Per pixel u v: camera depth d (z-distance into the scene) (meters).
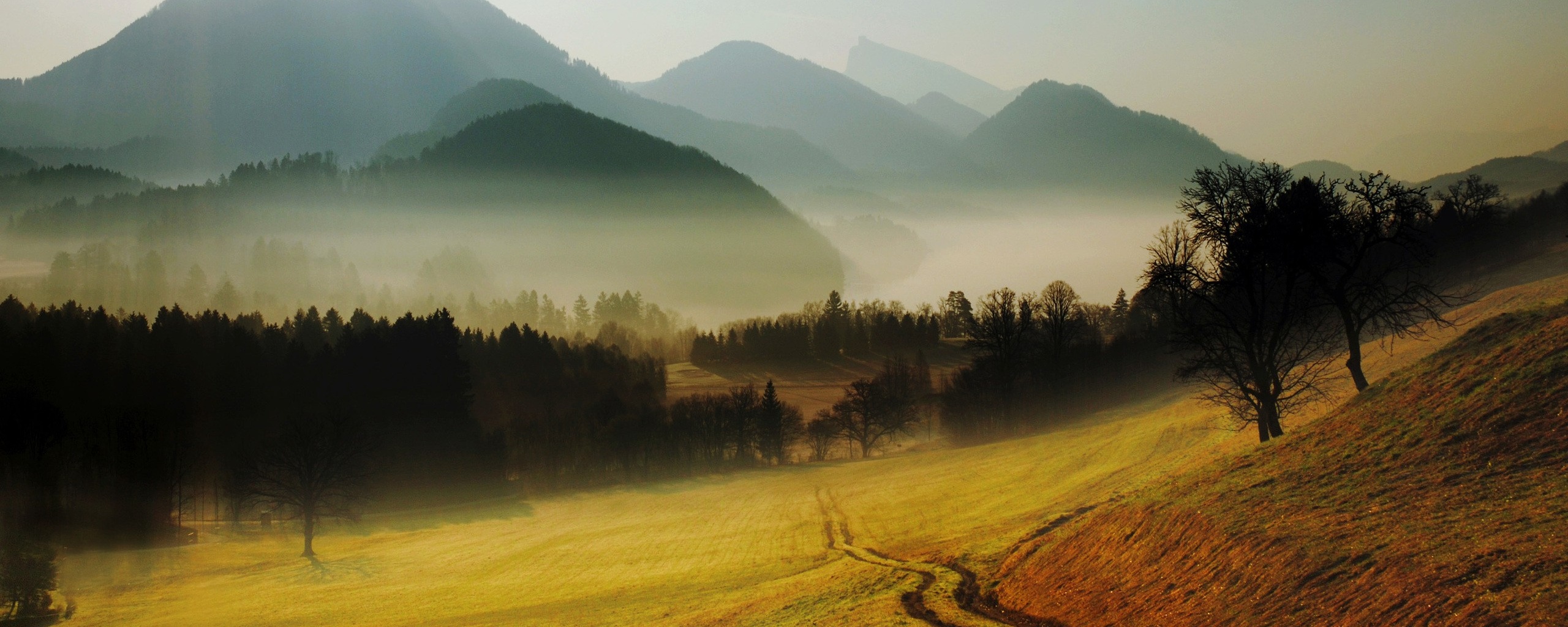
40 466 85.69
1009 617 27.64
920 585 33.56
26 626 54.91
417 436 118.94
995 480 70.44
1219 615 21.30
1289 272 43.12
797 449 141.88
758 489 96.44
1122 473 54.44
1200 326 47.06
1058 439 89.56
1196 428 63.19
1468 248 101.50
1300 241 41.66
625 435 119.00
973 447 105.94
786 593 38.25
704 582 47.22
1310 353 50.06
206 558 75.81
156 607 58.44
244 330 152.38
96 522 85.12
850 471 101.25
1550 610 14.91
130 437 93.12
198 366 138.62
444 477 110.88
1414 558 18.66
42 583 58.78
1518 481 20.52
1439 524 19.89
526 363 163.62
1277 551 22.05
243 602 58.72
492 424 140.00
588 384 156.38
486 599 52.12
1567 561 16.06
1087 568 29.27
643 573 54.19
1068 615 26.22
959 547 40.94
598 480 117.81
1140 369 117.69
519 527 86.44
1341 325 58.22
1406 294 43.28
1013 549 36.22
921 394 154.38
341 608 53.91
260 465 87.25
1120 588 26.16
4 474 84.38
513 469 123.69
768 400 129.25
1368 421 29.02
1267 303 47.03
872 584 35.59
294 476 80.56
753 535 62.81
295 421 86.50
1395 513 21.59
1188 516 27.27
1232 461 32.38
